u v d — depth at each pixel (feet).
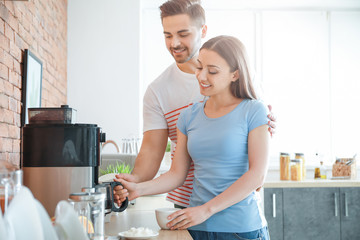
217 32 16.19
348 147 16.38
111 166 8.65
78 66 14.61
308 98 16.39
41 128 4.22
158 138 5.90
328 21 16.48
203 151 4.56
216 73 4.44
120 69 14.69
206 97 5.49
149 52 16.03
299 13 16.37
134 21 14.78
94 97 14.58
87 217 3.09
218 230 4.43
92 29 14.70
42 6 10.51
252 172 4.29
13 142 7.94
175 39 5.35
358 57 16.49
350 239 12.28
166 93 5.82
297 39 16.40
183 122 4.92
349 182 12.35
